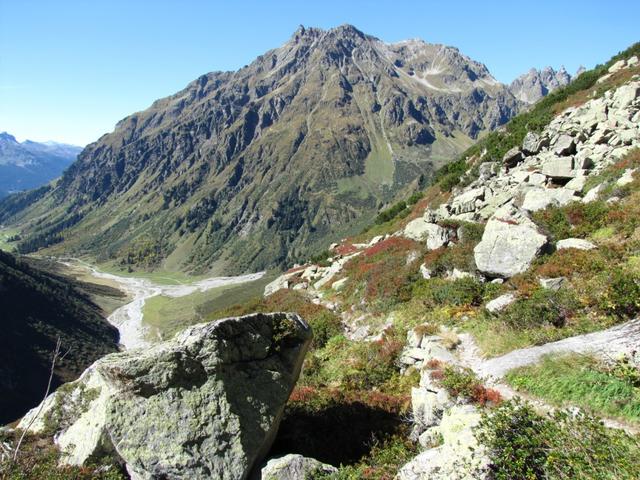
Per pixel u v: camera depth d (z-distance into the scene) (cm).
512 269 1708
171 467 919
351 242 5162
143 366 973
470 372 1148
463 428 852
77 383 1327
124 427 955
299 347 1163
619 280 1180
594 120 2955
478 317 1544
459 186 3953
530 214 2017
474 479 692
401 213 5056
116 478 1017
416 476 792
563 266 1520
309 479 938
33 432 1259
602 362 948
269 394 1052
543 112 4378
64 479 1007
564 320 1280
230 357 1024
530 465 663
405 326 1856
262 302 3516
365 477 920
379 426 1236
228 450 943
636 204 1734
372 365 1688
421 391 1180
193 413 956
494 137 4900
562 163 2525
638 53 4209
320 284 3500
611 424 802
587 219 1834
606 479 586
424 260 2383
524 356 1141
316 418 1292
